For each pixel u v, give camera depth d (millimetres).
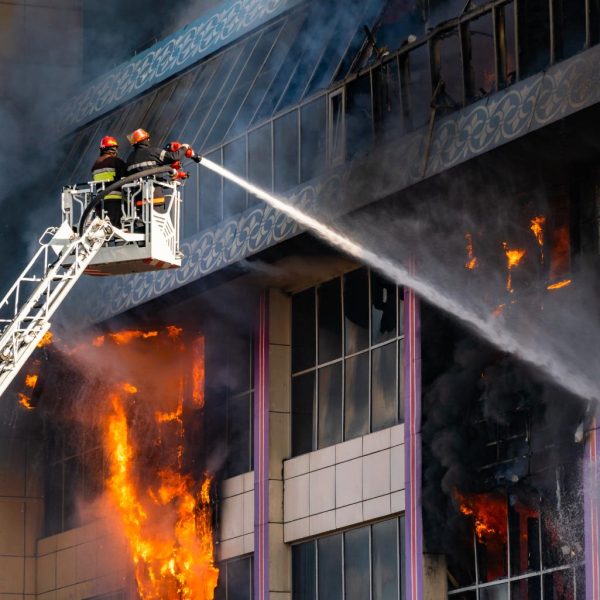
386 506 79250
